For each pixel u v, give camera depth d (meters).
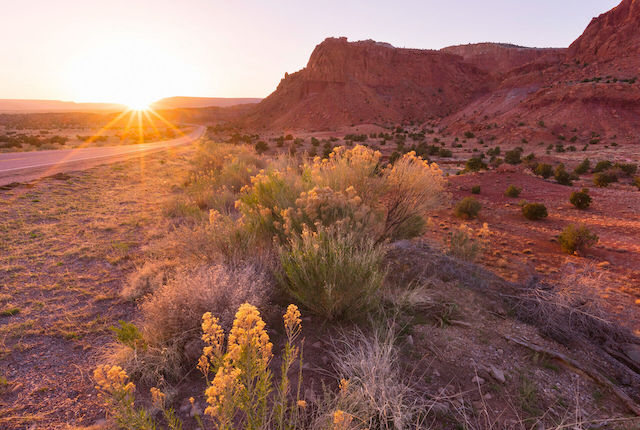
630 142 93.19
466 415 2.65
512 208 16.03
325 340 3.55
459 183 22.44
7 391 3.06
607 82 125.69
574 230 9.52
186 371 3.21
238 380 1.70
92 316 4.37
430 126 190.00
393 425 2.49
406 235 6.74
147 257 6.29
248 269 4.25
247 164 15.52
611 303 5.82
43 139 48.75
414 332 3.72
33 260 6.03
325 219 4.98
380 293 4.35
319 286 3.81
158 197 11.57
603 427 2.63
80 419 2.74
